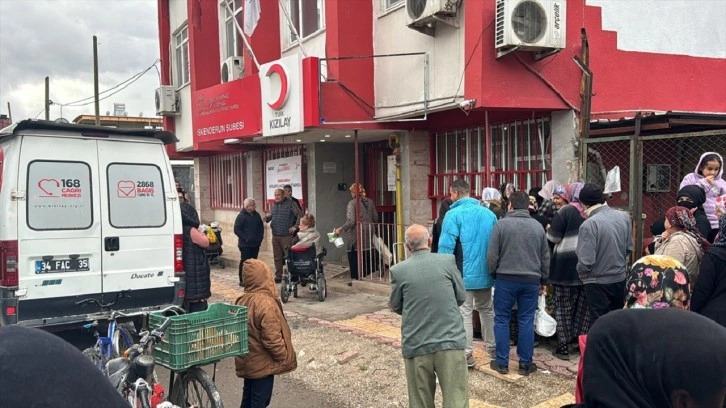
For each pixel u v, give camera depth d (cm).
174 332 360
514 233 496
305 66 817
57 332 623
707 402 132
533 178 745
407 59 812
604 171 689
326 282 985
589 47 715
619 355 145
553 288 571
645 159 711
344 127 851
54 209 571
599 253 485
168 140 654
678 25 779
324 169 1149
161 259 633
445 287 393
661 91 769
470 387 489
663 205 719
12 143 562
